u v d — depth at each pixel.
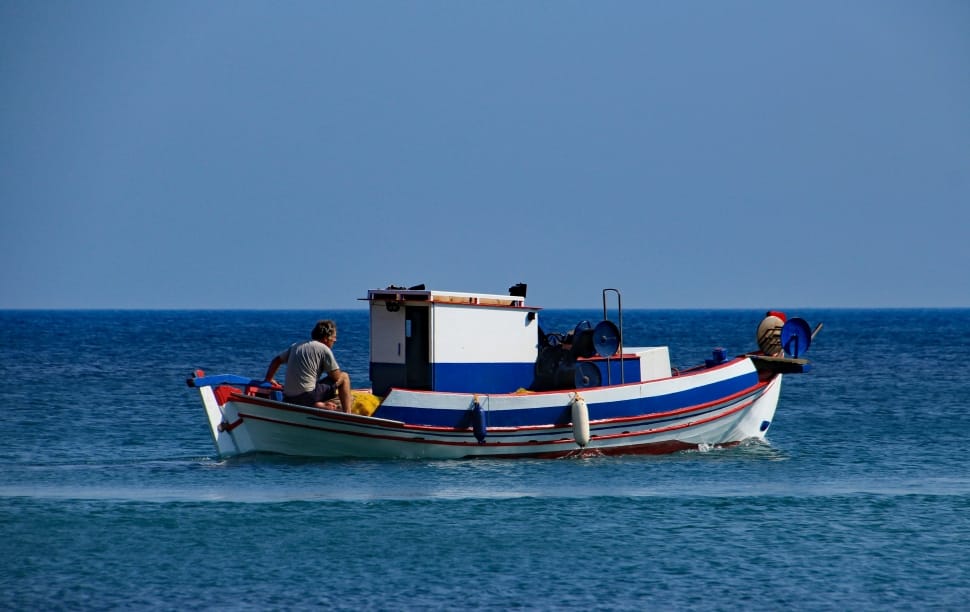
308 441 81.38
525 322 88.06
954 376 193.12
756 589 53.50
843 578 55.19
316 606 50.78
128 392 152.88
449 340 84.12
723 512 68.62
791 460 89.25
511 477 78.75
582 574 55.69
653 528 64.62
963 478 81.12
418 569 56.41
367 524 64.81
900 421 120.12
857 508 70.00
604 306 89.31
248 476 77.88
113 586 53.50
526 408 84.38
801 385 173.62
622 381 90.44
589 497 72.25
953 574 55.84
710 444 94.06
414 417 82.19
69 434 104.88
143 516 66.19
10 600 51.31
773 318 99.88
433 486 75.00
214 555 58.59
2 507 68.31
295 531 63.34
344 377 81.50
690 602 51.66
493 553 59.34
